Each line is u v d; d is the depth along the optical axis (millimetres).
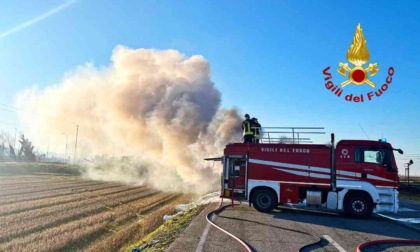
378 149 14672
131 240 14875
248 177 15430
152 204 27062
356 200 14555
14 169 58812
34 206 22391
